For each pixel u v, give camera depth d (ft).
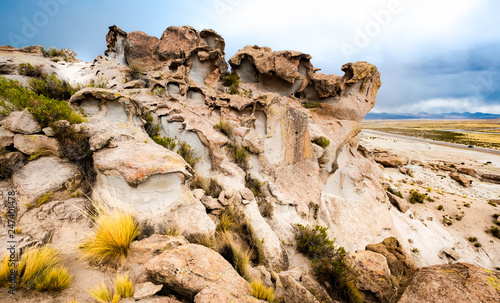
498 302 9.82
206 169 28.53
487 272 11.62
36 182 14.10
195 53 42.16
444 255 49.32
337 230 38.93
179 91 36.83
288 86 52.80
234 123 33.73
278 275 16.29
